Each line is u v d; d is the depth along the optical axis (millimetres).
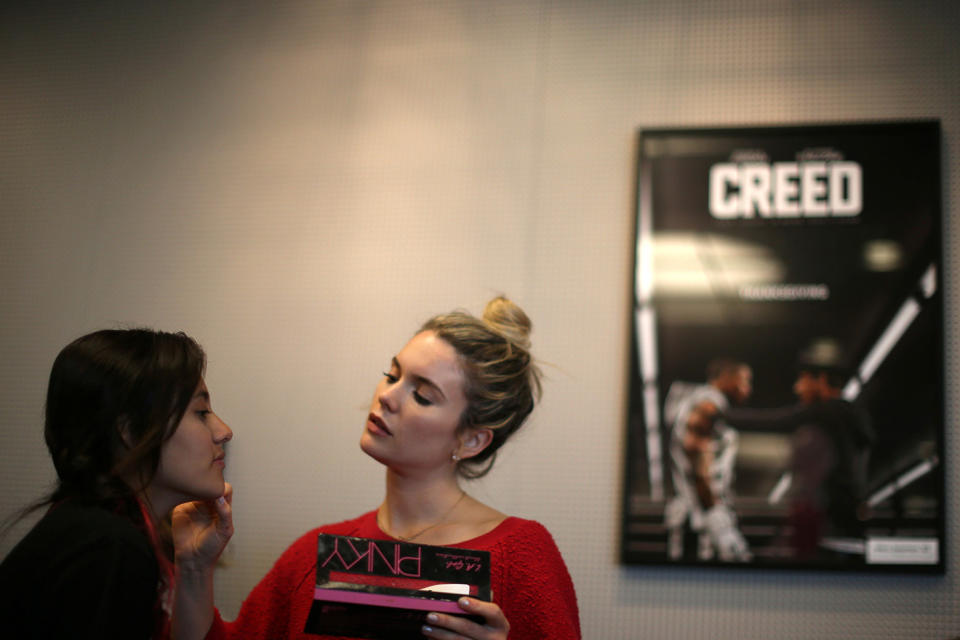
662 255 2932
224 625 1657
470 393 1651
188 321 3207
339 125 3268
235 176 3291
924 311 2770
